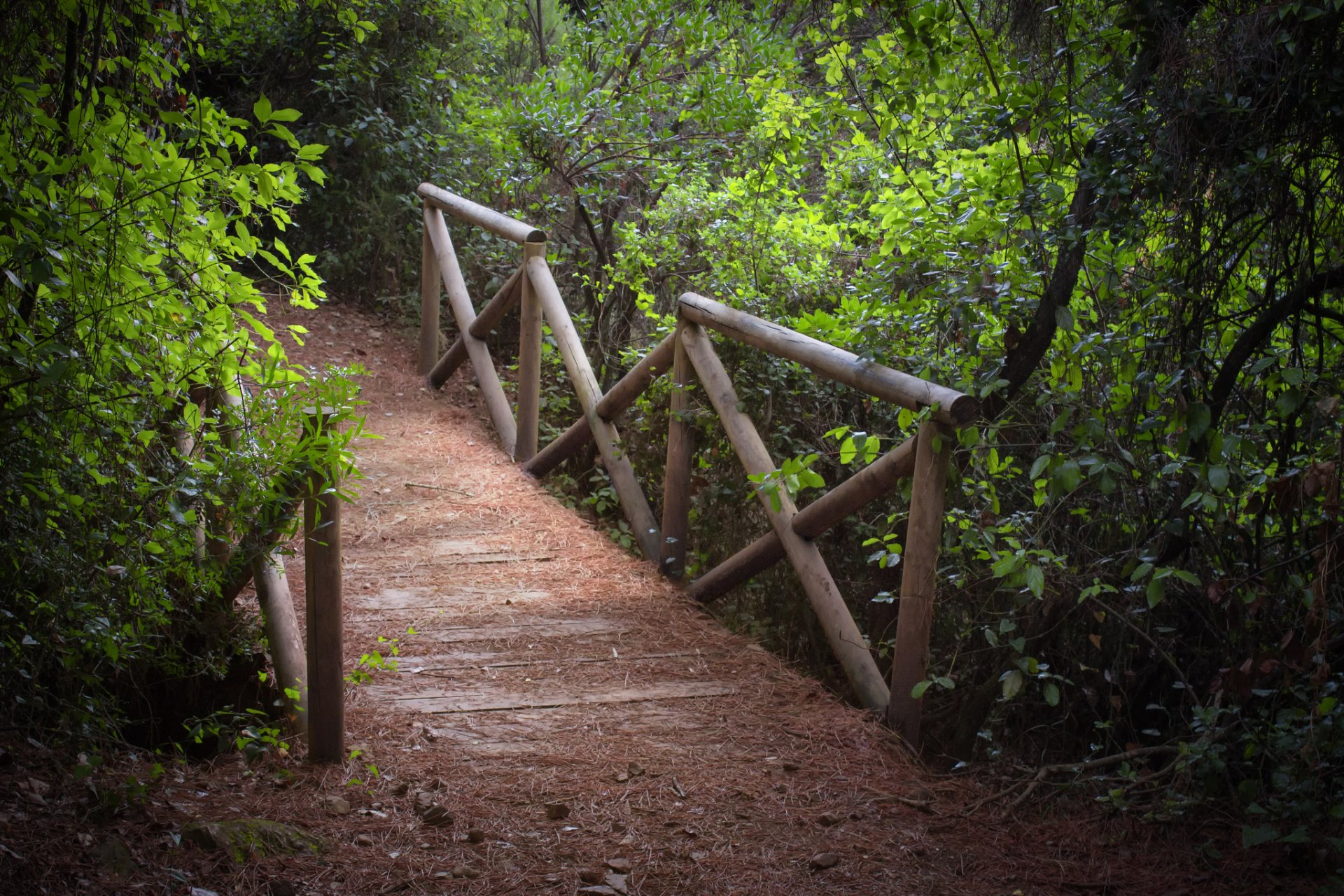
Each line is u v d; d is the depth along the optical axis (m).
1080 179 3.70
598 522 6.97
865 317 4.70
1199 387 3.74
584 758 3.50
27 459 2.64
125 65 3.52
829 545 6.12
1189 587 4.21
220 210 3.18
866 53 4.93
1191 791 3.39
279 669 3.70
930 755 4.75
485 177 8.91
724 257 6.92
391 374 8.31
